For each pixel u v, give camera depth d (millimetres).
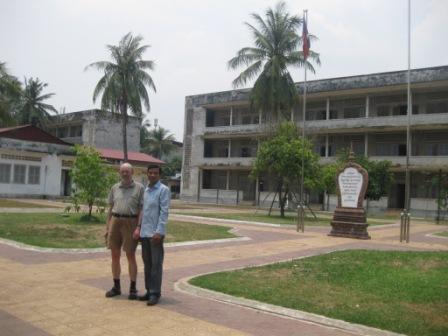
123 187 6895
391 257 11555
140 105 39500
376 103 40844
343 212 17328
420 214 35938
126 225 6734
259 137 41938
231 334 5332
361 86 39469
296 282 8125
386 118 38062
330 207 40000
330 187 29547
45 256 10062
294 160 25000
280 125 30250
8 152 36812
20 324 5422
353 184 17312
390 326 5699
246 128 46500
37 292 6895
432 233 20672
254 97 36594
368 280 8516
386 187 34406
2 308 6043
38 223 16469
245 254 11656
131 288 6715
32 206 26891
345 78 40438
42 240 12102
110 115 53625
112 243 6820
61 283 7520
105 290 7160
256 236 16094
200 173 51031
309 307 6461
